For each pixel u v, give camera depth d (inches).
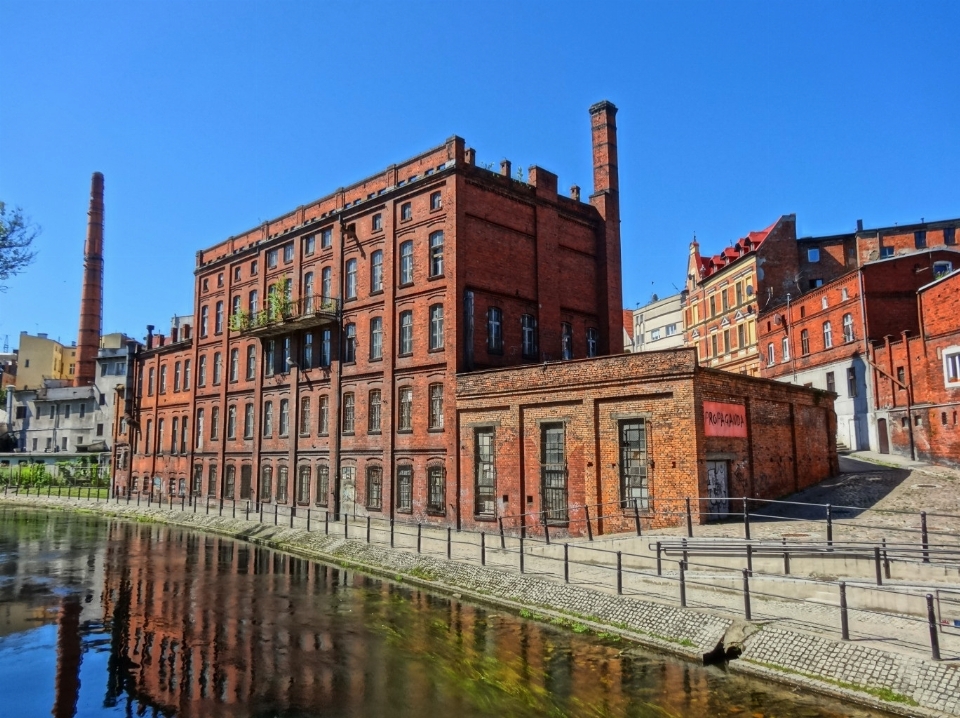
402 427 1296.8
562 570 770.8
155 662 572.7
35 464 3029.0
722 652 522.9
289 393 1598.2
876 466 1226.6
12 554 1178.6
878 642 466.0
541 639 602.5
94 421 3198.8
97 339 3250.5
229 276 1877.5
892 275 1440.7
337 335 1469.0
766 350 1881.2
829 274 1956.2
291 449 1560.0
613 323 1455.5
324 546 1121.4
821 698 446.9
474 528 1124.5
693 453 848.3
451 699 477.1
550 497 1021.8
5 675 546.3
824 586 565.9
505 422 1089.4
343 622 684.7
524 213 1337.4
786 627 513.7
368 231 1417.3
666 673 505.0
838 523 775.1
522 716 445.1
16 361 4153.5
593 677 504.1
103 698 495.2
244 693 498.6
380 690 498.3
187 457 1995.6
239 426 1779.0
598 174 1509.6
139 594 834.8
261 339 1705.2
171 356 2166.6
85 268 3230.8
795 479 1040.2
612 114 1525.6
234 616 717.9
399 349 1314.0
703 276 2290.8
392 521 1021.2
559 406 1014.4
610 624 610.5
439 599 775.7
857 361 1456.7
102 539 1385.3
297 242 1611.7
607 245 1472.7
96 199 3245.6
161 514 1797.5
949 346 1159.0
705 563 673.6
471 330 1200.2
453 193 1216.8
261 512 1433.3
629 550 763.4
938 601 479.2
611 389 941.8
